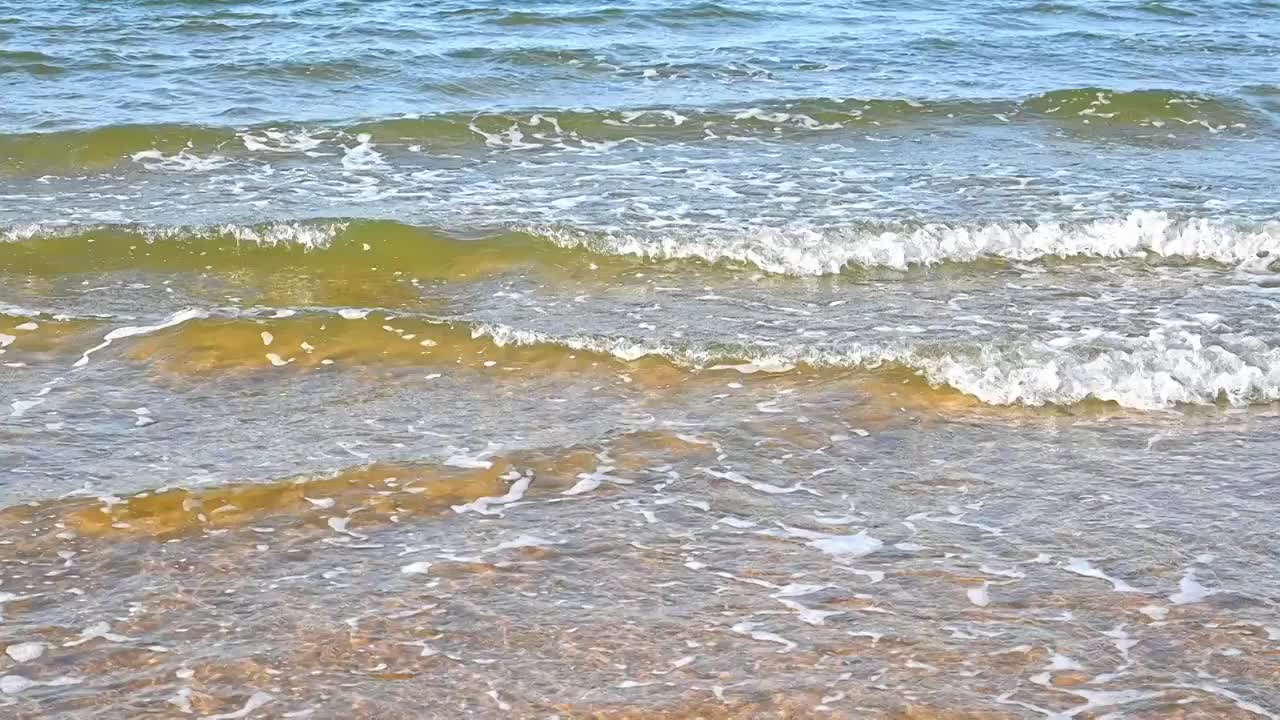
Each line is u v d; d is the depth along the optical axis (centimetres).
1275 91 1502
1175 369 972
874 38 1756
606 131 1366
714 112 1403
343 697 761
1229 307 1062
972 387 961
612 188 1238
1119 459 908
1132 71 1612
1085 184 1259
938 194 1230
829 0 2036
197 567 825
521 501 871
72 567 823
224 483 877
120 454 899
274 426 927
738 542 845
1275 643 787
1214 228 1145
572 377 974
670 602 809
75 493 867
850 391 959
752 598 811
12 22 1709
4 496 863
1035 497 877
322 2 1920
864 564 832
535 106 1428
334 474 884
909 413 942
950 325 1036
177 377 970
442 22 1802
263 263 1120
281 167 1277
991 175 1276
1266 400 962
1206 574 825
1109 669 775
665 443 914
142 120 1350
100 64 1512
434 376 974
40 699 757
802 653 782
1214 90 1494
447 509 864
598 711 756
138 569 823
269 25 1750
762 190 1235
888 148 1340
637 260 1121
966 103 1442
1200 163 1320
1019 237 1141
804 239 1130
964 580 822
